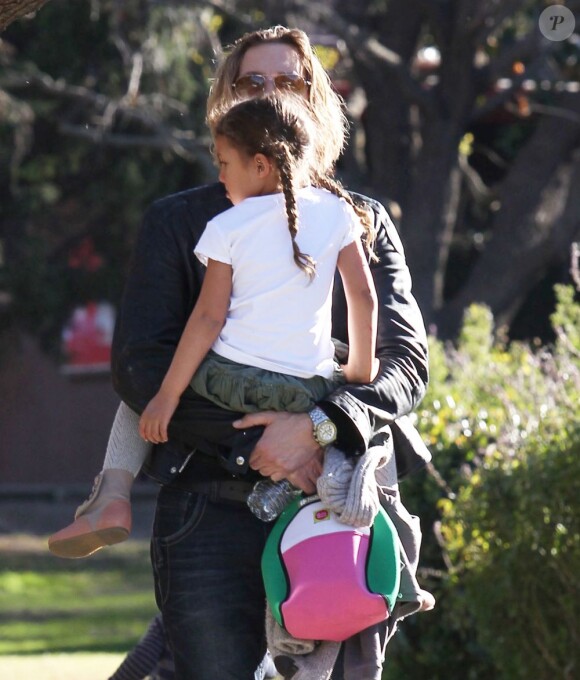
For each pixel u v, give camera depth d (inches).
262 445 427.2
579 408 762.8
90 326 3134.8
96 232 2532.0
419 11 2175.2
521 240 2118.6
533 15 2206.0
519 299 2156.7
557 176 2143.2
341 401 428.8
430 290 2081.7
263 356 428.1
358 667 420.8
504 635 780.0
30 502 3075.8
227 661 438.0
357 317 435.8
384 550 421.1
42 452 3257.9
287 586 418.3
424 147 2071.9
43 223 2566.4
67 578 1937.7
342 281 454.0
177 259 460.4
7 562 2112.5
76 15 2153.1
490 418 860.0
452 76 2026.3
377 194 2069.4
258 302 426.3
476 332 1136.8
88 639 1362.0
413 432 480.4
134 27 2160.4
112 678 696.4
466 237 2578.7
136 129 2348.7
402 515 449.1
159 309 455.2
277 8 2030.0
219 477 446.6
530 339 2506.2
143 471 470.9
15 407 3253.0
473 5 1964.8
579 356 861.2
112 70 2201.0
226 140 429.4
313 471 430.9
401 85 2026.3
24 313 2511.1
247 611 442.9
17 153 2199.8
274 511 432.5
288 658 423.5
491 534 762.8
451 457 861.2
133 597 1743.4
